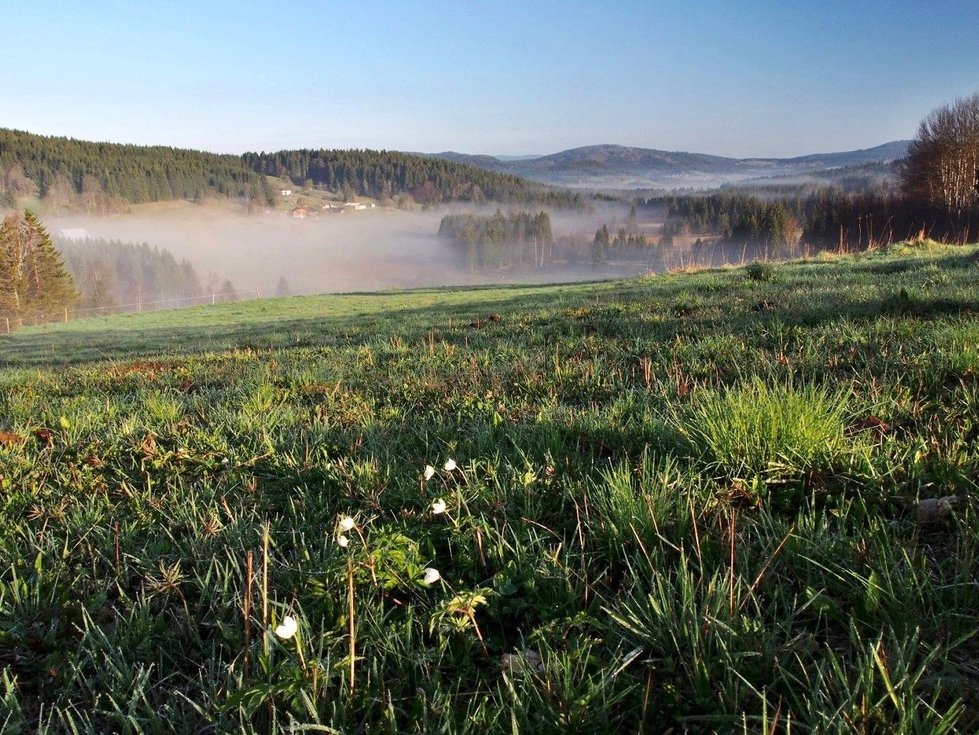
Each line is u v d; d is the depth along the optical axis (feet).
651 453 11.10
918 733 4.70
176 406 18.20
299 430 14.67
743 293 38.81
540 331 30.68
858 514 8.44
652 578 6.93
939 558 7.27
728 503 8.71
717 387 14.84
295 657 6.05
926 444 10.00
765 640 5.88
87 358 53.47
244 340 52.44
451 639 6.74
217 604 7.46
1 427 17.02
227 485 11.55
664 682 5.62
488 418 14.67
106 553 9.02
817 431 9.92
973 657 5.71
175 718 5.73
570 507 9.42
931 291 27.84
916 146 207.92
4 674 6.17
